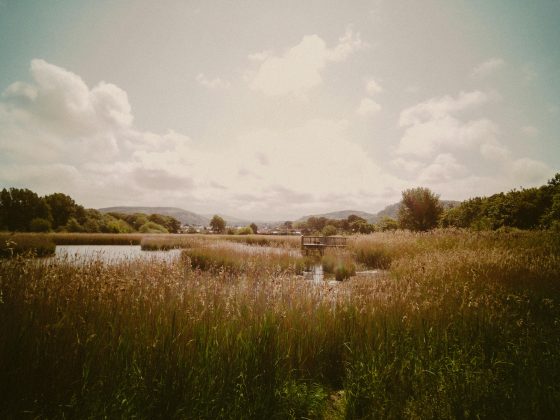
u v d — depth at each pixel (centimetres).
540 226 1814
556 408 210
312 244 1645
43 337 242
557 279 588
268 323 320
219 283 462
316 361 321
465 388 238
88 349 241
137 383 218
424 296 475
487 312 399
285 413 236
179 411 205
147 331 270
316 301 433
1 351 212
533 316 410
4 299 292
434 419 213
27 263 387
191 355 253
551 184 2150
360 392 248
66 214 7125
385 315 380
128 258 689
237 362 256
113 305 328
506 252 845
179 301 368
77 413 192
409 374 266
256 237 3353
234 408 220
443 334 342
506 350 315
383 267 1202
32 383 207
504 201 2283
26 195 6488
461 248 1105
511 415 208
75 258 529
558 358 283
